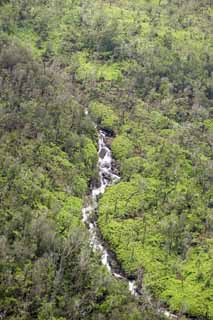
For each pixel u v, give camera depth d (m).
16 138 111.19
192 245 106.56
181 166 124.44
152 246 104.69
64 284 84.50
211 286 98.69
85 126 129.50
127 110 143.62
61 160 115.06
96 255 95.88
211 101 155.12
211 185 120.94
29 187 101.25
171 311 94.56
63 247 89.56
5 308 77.19
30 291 80.38
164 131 137.62
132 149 130.00
